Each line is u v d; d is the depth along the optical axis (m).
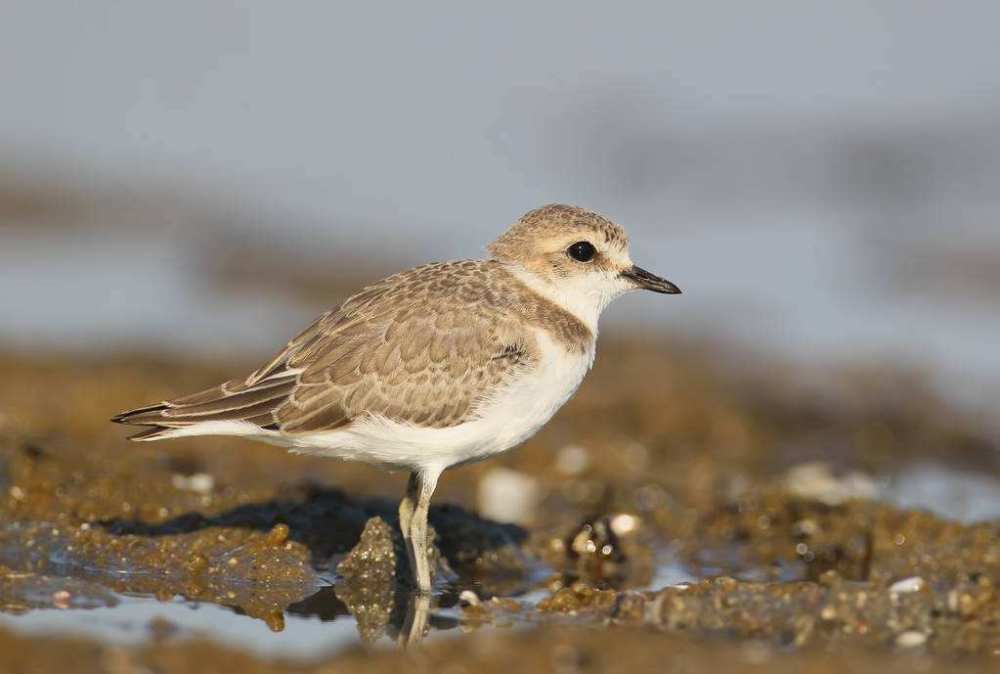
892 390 19.14
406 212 26.44
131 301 21.72
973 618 10.73
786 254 24.86
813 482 15.52
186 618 10.77
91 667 9.35
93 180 26.67
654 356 20.09
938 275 23.67
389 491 14.68
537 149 29.56
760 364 20.03
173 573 11.79
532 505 14.74
